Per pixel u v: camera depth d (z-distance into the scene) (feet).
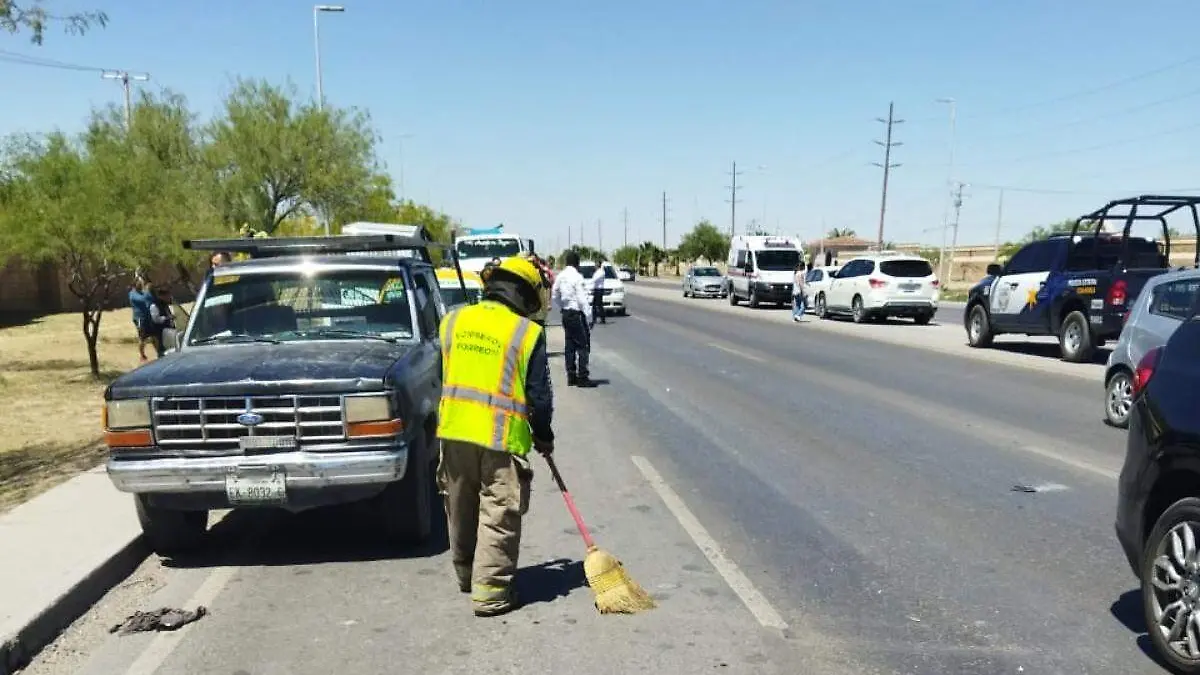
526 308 15.78
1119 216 46.91
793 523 19.95
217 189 80.69
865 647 13.52
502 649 13.64
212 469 16.34
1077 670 12.71
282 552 18.72
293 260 21.80
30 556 17.20
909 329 74.43
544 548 18.49
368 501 20.72
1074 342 49.06
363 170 90.17
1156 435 13.33
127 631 14.73
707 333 72.59
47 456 28.86
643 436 30.17
